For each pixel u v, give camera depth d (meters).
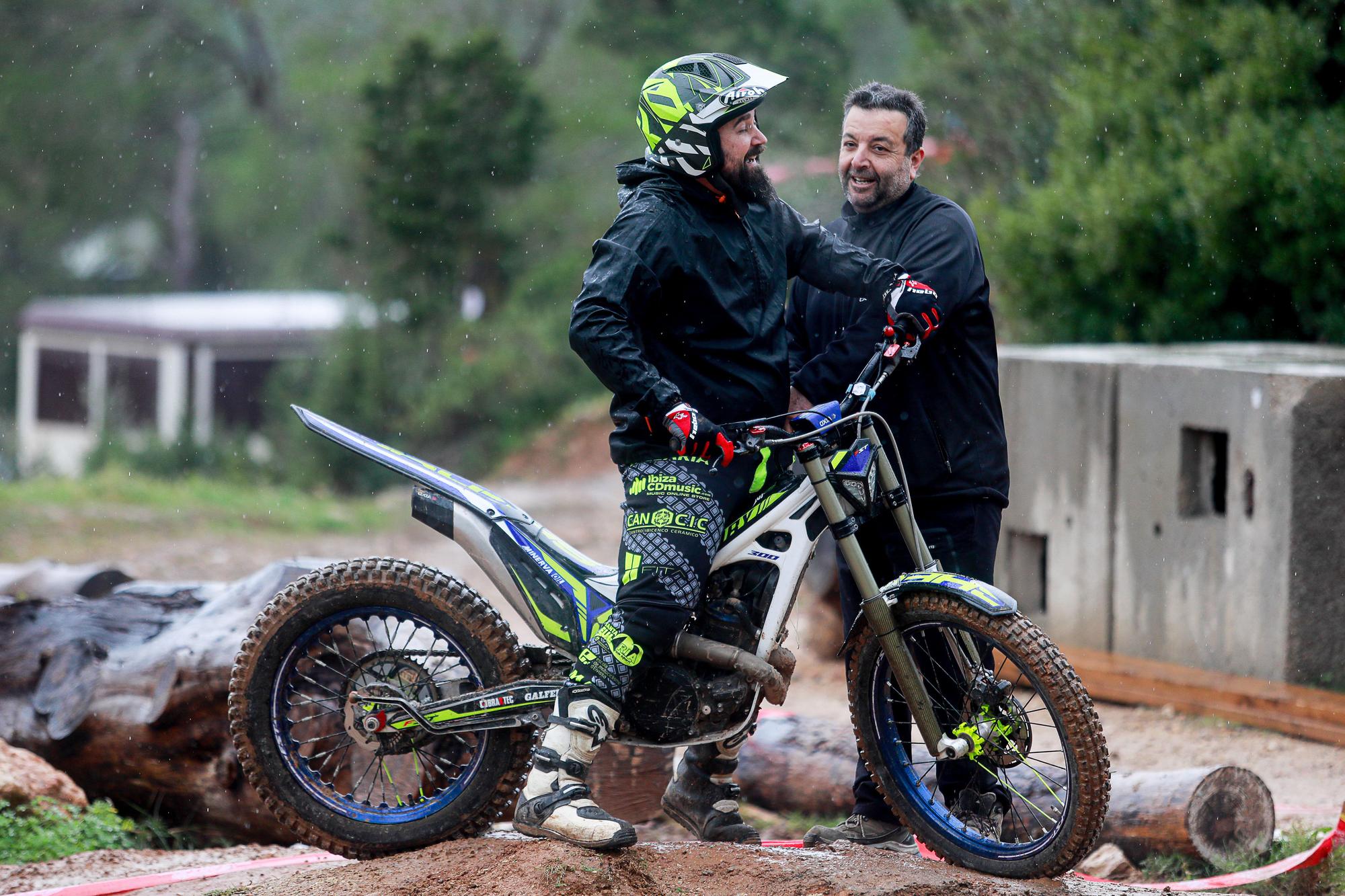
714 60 13.59
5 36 102.25
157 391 96.62
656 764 19.17
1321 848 16.83
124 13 102.81
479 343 81.12
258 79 105.75
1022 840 14.73
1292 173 34.75
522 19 92.00
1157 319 37.62
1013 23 51.91
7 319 119.94
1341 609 25.78
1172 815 17.84
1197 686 26.47
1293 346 32.69
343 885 13.04
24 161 109.94
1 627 21.52
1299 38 37.00
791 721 21.28
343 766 18.08
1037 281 40.72
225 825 19.92
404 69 74.81
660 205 13.39
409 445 79.06
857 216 16.17
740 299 13.75
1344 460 25.64
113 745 20.06
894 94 15.83
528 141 75.31
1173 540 27.50
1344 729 24.31
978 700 13.87
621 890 12.66
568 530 54.22
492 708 13.89
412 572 14.14
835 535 13.71
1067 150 42.28
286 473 79.50
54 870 17.14
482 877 12.82
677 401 12.77
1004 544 30.66
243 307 103.38
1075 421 29.08
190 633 20.30
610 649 13.25
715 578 13.74
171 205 124.38
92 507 53.12
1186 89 40.28
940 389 15.36
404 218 74.81
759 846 14.40
